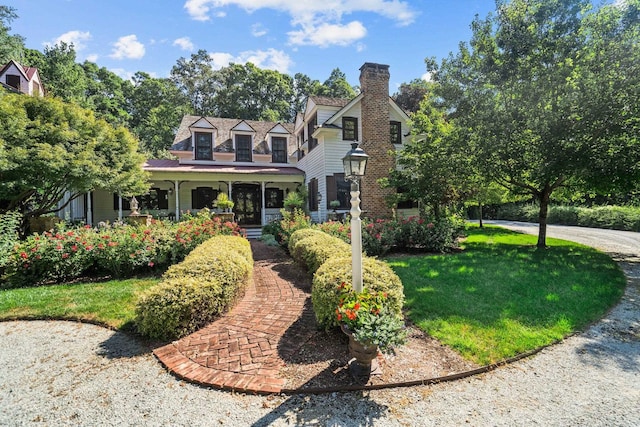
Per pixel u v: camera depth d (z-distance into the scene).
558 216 21.16
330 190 14.12
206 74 38.12
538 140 8.72
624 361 3.22
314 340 3.62
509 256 8.44
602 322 4.21
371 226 9.33
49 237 6.62
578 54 8.20
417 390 2.72
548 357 3.30
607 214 17.52
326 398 2.61
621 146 7.85
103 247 6.45
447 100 10.08
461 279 5.99
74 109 10.23
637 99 7.36
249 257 6.09
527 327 3.92
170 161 17.81
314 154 15.65
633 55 7.48
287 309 4.69
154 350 3.46
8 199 9.34
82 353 3.44
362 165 3.48
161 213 16.25
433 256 8.52
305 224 10.20
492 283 5.73
